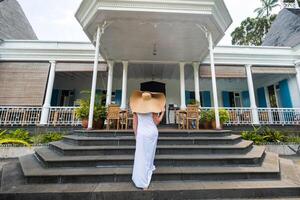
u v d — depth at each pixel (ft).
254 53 32.04
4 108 27.30
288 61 32.63
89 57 30.66
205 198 9.11
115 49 25.99
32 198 8.75
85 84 38.42
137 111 10.05
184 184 9.84
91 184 9.89
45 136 22.76
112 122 21.42
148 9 17.49
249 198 9.14
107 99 27.84
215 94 18.72
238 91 40.65
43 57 30.14
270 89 38.52
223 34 21.26
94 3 17.43
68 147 13.46
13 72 29.07
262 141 23.20
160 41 23.68
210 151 13.43
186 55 27.71
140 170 9.39
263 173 10.79
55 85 37.81
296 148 22.12
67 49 30.30
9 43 30.27
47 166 11.46
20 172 11.80
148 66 32.04
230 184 9.86
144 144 9.68
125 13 17.81
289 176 11.21
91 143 14.16
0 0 22.38
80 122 27.12
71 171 10.69
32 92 28.43
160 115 10.46
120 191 8.98
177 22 19.35
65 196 8.82
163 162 12.01
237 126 27.73
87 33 21.11
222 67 32.04
